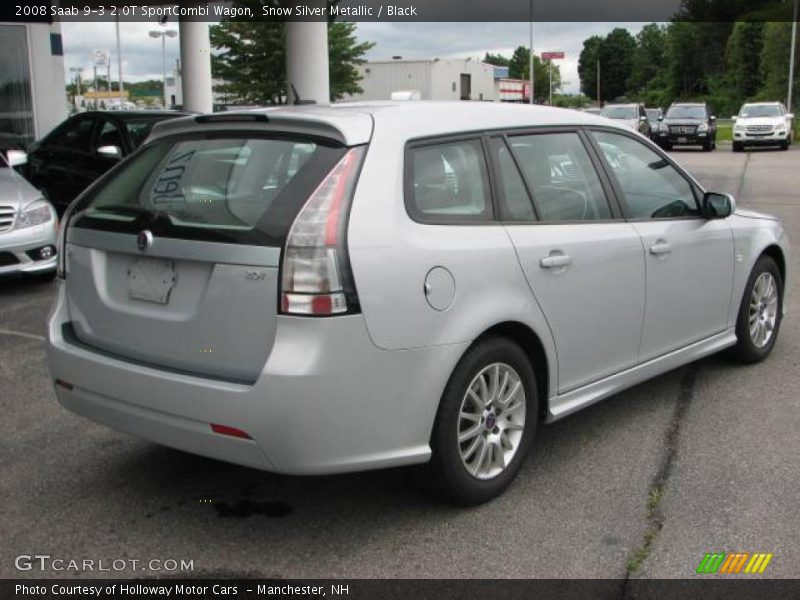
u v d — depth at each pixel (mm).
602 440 4664
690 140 33969
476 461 3840
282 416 3209
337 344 3242
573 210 4352
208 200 3590
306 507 3914
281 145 3611
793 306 7516
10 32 16781
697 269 5102
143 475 4273
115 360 3664
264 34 34344
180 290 3523
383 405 3393
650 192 4934
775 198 16109
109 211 3865
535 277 3969
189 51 20297
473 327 3637
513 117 4242
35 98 17141
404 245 3451
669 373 5809
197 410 3350
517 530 3680
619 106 34438
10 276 8891
